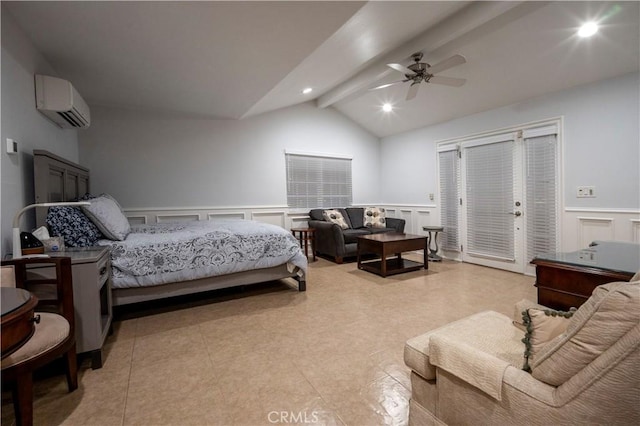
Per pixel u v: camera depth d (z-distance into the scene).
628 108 3.14
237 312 2.85
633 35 2.73
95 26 2.16
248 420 1.46
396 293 3.36
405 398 1.61
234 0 1.88
